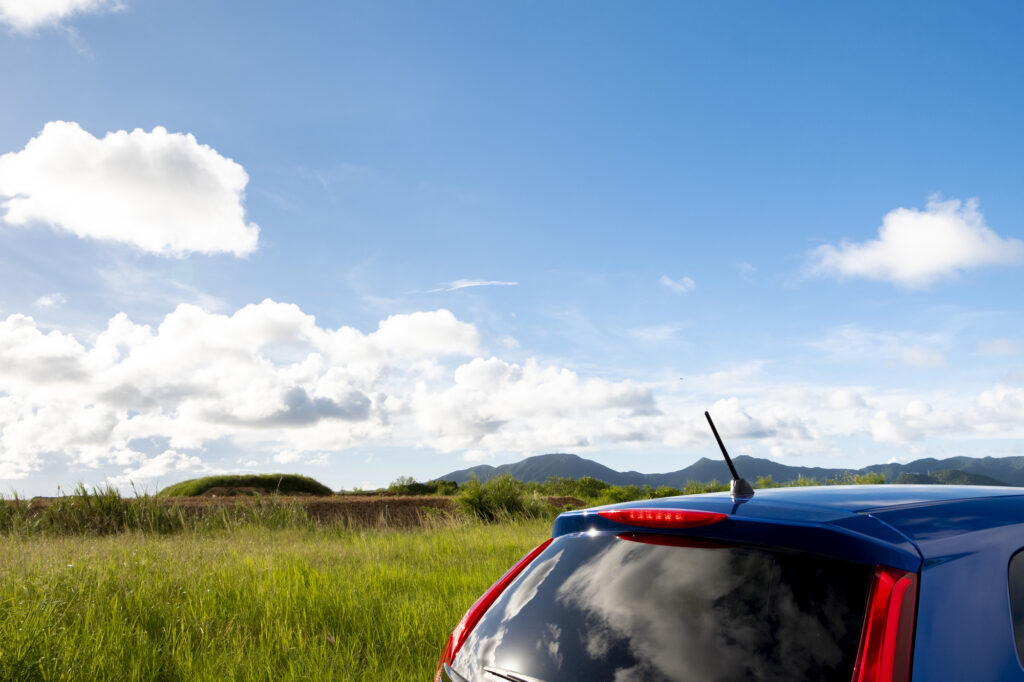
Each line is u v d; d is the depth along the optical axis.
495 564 8.62
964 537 1.87
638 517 2.04
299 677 4.41
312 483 26.31
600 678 1.69
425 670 4.56
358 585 6.89
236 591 6.35
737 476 2.32
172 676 4.53
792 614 1.60
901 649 1.49
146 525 13.32
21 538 10.30
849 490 2.38
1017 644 1.75
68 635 4.79
